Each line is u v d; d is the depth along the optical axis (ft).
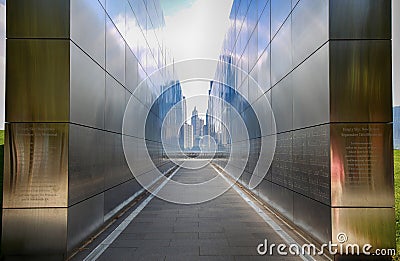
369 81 16.92
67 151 17.12
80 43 19.01
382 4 17.04
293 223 23.65
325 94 17.51
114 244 19.92
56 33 17.29
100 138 23.11
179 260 17.24
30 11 17.30
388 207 16.71
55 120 17.16
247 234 22.21
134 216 28.04
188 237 21.52
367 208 16.75
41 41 17.24
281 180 26.86
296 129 22.81
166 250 18.83
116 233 22.41
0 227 20.35
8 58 17.16
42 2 17.29
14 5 17.26
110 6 25.89
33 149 17.06
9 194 16.98
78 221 18.69
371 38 16.98
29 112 17.12
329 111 16.99
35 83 17.17
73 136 17.85
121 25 29.78
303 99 21.22
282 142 26.53
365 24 17.03
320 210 18.38
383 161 16.76
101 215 23.24
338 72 16.97
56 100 17.19
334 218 16.76
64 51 17.29
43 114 17.12
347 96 16.92
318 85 18.56
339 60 17.02
